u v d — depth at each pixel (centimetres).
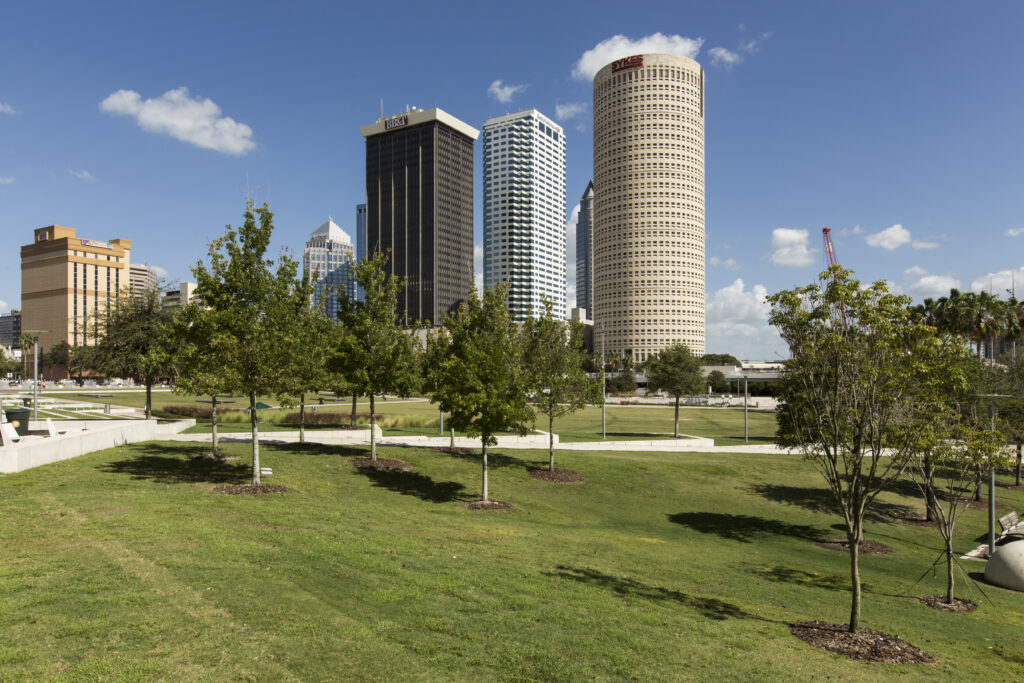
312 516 1553
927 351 1202
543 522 2017
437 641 838
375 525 1562
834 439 1180
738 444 4138
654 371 4628
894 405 1212
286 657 750
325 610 913
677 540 2023
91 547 1120
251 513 1510
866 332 1195
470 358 2198
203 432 3659
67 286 15938
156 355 2128
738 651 954
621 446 3862
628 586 1289
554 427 5825
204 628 813
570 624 960
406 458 2772
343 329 2692
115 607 856
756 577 1596
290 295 2102
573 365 2906
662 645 923
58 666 681
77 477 1816
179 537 1226
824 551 2042
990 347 4847
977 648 1155
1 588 893
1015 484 3331
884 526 2445
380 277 2622
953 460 1586
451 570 1196
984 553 2142
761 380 13438
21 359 15550
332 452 2755
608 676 778
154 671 686
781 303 1273
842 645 1059
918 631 1235
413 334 2753
